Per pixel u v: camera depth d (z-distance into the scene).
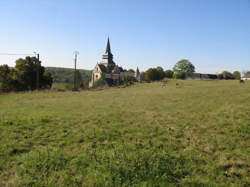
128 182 3.84
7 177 4.21
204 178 4.10
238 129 7.42
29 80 48.66
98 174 4.19
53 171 4.38
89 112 12.05
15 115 10.44
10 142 6.15
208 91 25.33
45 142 6.30
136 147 5.76
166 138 6.71
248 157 5.06
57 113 11.46
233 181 4.00
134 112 12.12
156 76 105.12
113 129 7.89
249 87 28.52
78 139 6.57
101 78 85.94
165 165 4.46
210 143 6.15
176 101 17.20
